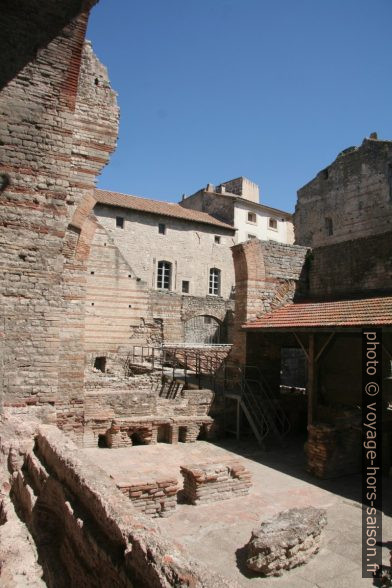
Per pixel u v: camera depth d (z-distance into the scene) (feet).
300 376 85.15
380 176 88.48
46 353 32.68
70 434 41.47
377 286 52.80
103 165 42.86
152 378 66.44
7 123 31.94
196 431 47.67
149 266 115.34
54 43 33.17
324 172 102.01
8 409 31.27
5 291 31.78
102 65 43.57
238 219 136.36
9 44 32.04
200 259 124.67
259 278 57.36
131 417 44.93
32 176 32.60
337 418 38.68
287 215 150.61
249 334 55.62
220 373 60.44
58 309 33.22
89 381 55.98
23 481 23.24
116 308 81.76
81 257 43.50
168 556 12.03
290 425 52.03
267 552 20.35
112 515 15.03
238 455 42.80
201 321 116.98
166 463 38.52
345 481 35.63
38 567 17.47
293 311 52.54
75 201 41.68
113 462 37.96
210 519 26.53
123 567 13.29
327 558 22.03
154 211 116.16
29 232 32.48
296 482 35.04
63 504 18.65
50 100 33.12
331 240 98.27
